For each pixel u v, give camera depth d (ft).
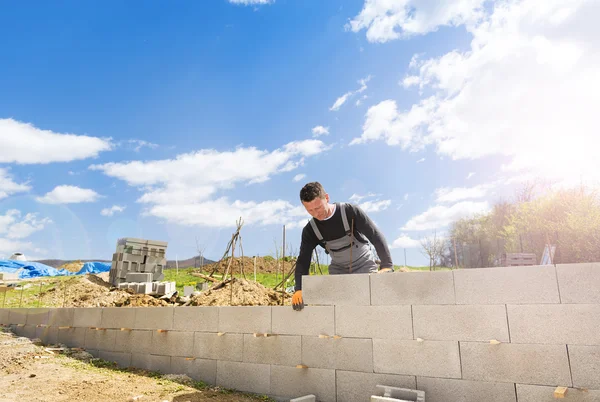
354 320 13.69
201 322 17.56
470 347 11.79
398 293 13.03
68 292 38.37
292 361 14.83
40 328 24.50
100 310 21.48
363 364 13.37
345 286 13.97
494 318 11.57
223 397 14.90
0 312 27.53
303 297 14.69
